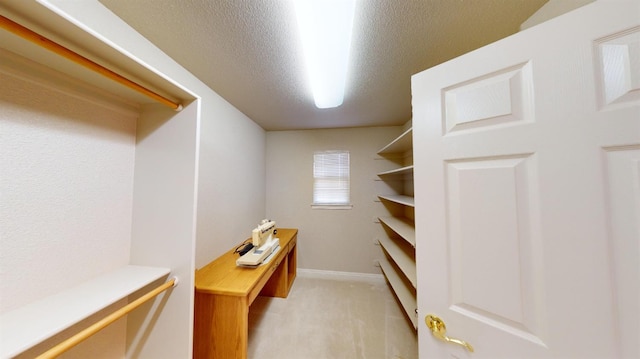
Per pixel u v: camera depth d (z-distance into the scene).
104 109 0.97
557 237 0.53
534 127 0.57
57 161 0.81
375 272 2.92
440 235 0.74
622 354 0.46
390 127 2.94
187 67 1.46
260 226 1.87
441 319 0.73
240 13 1.00
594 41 0.50
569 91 0.52
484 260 0.65
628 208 0.47
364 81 1.67
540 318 0.55
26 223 0.73
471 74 0.68
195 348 1.28
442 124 0.74
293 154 3.11
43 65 0.75
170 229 1.07
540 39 0.56
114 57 0.76
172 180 1.08
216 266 1.64
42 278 0.76
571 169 0.52
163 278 1.07
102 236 0.96
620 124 0.47
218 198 1.89
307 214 3.07
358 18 1.04
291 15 1.01
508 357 0.59
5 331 0.60
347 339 1.72
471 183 0.68
